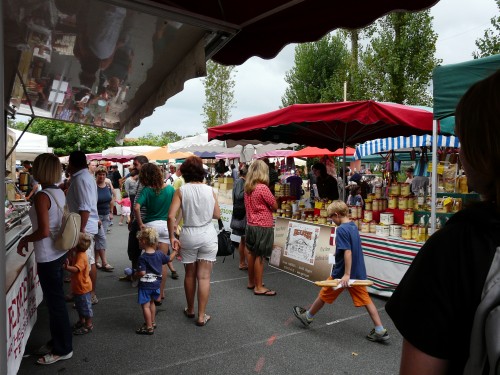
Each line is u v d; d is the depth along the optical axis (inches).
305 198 301.6
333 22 93.8
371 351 143.0
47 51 106.2
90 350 143.0
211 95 797.9
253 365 132.3
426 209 209.6
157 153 532.7
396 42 566.9
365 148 493.7
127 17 82.2
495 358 26.2
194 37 93.2
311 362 134.4
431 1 83.1
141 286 155.9
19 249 124.8
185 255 168.4
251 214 210.8
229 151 470.0
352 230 153.2
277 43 102.0
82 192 160.2
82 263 155.9
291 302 198.2
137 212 192.5
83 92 153.3
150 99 153.9
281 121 216.1
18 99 164.2
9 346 104.9
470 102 33.0
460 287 30.0
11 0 76.0
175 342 150.1
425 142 383.2
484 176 32.0
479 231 30.9
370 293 211.3
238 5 82.4
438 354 30.4
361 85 608.7
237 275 251.9
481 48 420.2
